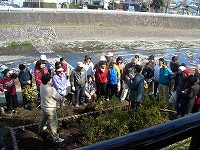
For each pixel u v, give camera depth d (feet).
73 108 30.45
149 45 117.91
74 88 30.81
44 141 23.40
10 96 28.81
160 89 32.04
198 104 27.37
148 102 27.02
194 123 3.19
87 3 214.28
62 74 29.17
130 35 131.03
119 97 33.50
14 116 28.27
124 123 23.12
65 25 125.08
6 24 117.39
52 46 102.32
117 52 100.07
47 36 112.27
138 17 151.33
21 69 30.42
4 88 28.27
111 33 127.24
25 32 110.73
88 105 29.71
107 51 100.68
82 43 111.04
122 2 231.30
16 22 120.26
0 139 21.08
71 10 136.56
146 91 35.19
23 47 97.76
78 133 24.44
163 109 28.76
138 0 234.17
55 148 22.18
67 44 107.24
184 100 26.71
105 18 143.23
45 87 21.97
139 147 2.74
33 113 29.25
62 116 27.71
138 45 116.06
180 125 3.11
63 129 25.45
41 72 30.89
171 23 158.30
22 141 23.09
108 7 208.03
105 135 22.72
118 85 33.91
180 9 241.76
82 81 30.81
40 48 97.66
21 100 34.24
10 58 81.35
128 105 29.76
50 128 22.89
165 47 115.96
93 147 2.63
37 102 31.55
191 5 253.65
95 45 109.19
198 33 151.64
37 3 174.19
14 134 23.86
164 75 31.04
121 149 2.64
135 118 24.31
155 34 138.51
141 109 25.23
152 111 24.81
